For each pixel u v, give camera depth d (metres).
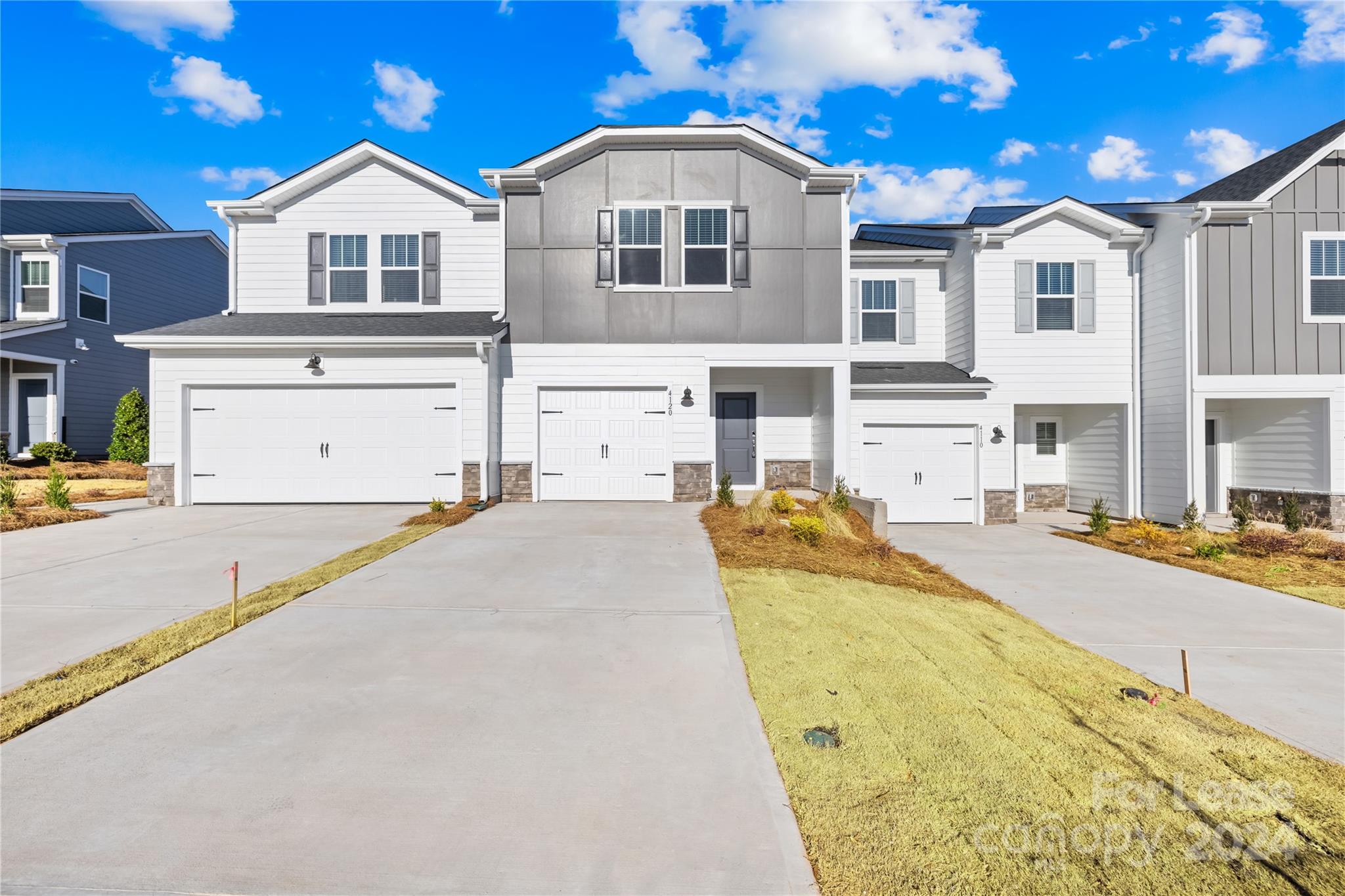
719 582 6.65
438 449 12.05
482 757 3.29
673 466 12.79
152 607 5.64
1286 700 4.48
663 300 12.85
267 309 13.96
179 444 11.84
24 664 4.36
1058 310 13.98
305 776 3.12
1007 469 13.58
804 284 12.89
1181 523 12.64
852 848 2.67
